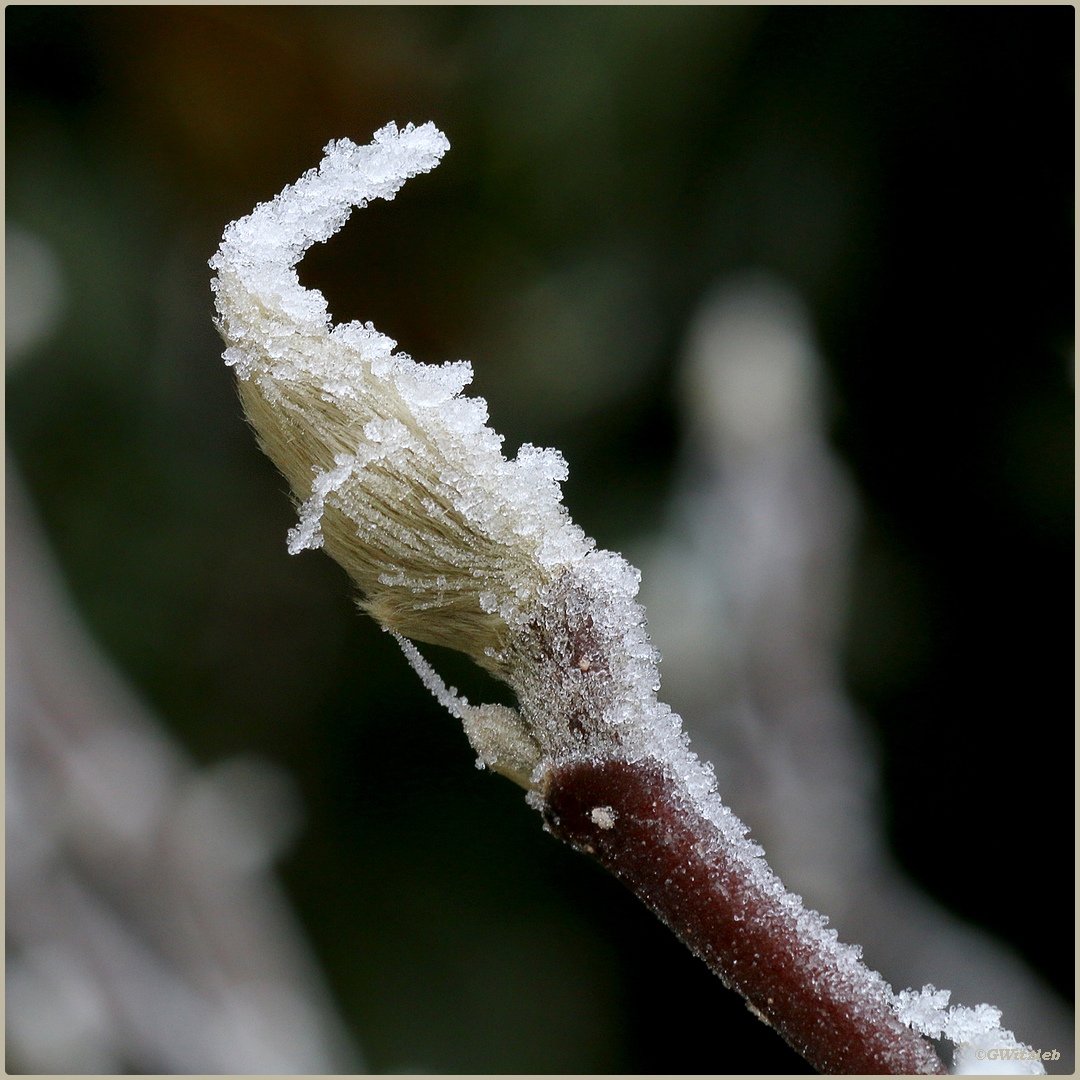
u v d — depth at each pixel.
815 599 0.42
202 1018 0.34
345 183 0.23
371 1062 0.47
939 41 0.45
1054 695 0.45
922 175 0.47
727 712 0.40
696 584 0.42
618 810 0.23
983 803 0.45
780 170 0.47
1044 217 0.45
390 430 0.23
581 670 0.23
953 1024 0.23
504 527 0.23
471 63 0.49
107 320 0.49
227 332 0.23
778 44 0.47
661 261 0.48
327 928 0.49
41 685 0.38
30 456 0.49
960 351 0.46
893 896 0.40
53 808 0.36
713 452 0.44
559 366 0.49
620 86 0.48
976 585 0.46
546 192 0.49
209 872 0.38
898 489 0.47
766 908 0.23
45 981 0.33
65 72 0.49
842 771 0.40
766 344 0.45
